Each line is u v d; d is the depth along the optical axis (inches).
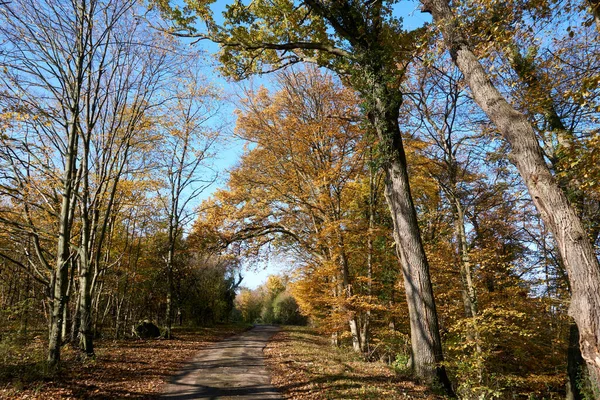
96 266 565.3
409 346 618.5
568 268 206.7
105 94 489.4
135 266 816.9
